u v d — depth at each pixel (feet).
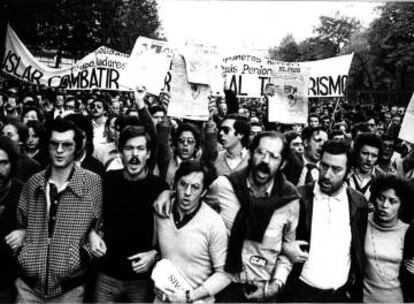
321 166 10.04
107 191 9.66
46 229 9.43
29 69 17.43
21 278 9.70
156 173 11.37
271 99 13.60
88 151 11.10
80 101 22.31
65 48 38.50
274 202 9.61
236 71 15.47
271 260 9.76
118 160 12.00
